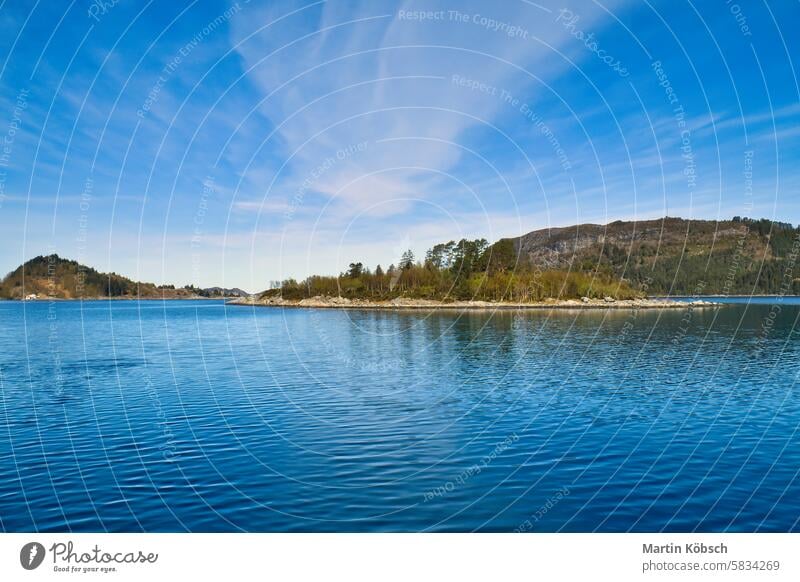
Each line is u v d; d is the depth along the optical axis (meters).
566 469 21.78
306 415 31.56
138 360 57.84
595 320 115.31
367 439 26.34
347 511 17.78
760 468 21.62
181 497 19.06
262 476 21.08
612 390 38.41
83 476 21.22
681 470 21.52
